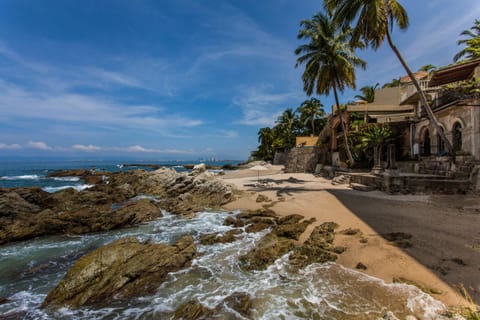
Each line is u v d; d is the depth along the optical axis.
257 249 7.58
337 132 31.81
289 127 58.66
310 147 35.81
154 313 4.81
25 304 5.30
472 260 5.51
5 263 7.55
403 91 26.31
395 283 5.02
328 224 9.02
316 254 6.76
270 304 4.80
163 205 16.12
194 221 12.12
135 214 12.23
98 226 10.87
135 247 6.89
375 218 9.46
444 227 7.77
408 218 9.05
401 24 15.10
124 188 21.91
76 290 5.51
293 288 5.32
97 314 4.88
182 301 5.16
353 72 23.00
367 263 6.03
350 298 4.73
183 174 22.67
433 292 4.57
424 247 6.44
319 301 4.75
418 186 13.25
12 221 12.16
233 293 5.31
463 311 3.89
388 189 14.20
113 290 5.56
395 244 6.79
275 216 11.47
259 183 22.48
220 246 8.23
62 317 4.82
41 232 10.37
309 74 24.30
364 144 21.67
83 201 17.55
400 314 4.10
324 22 22.75
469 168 12.84
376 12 14.46
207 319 4.41
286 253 7.23
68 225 11.06
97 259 6.20
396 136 22.89
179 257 6.90
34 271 7.00
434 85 17.22
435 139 17.58
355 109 27.33
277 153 60.53
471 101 12.93
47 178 42.72
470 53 20.20
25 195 16.36
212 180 18.62
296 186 20.06
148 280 5.96
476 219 8.42
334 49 22.45
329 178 25.91
